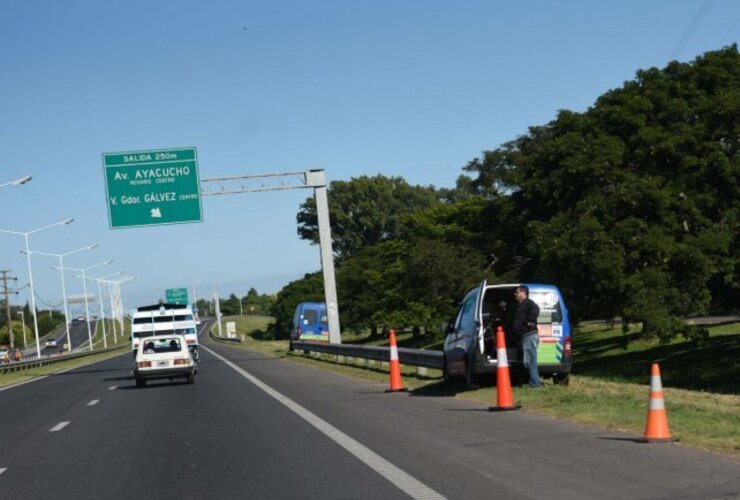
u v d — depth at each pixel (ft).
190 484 30.76
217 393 73.26
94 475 33.94
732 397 46.19
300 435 42.11
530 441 34.68
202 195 120.16
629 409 41.19
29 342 488.44
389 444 37.06
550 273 95.81
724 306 123.44
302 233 385.70
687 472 26.61
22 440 47.09
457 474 29.25
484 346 56.13
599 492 24.89
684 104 93.56
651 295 89.04
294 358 138.41
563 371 55.72
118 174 118.73
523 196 109.91
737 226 89.86
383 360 89.45
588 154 94.79
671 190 91.45
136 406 64.95
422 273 184.34
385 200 368.89
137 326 131.23
